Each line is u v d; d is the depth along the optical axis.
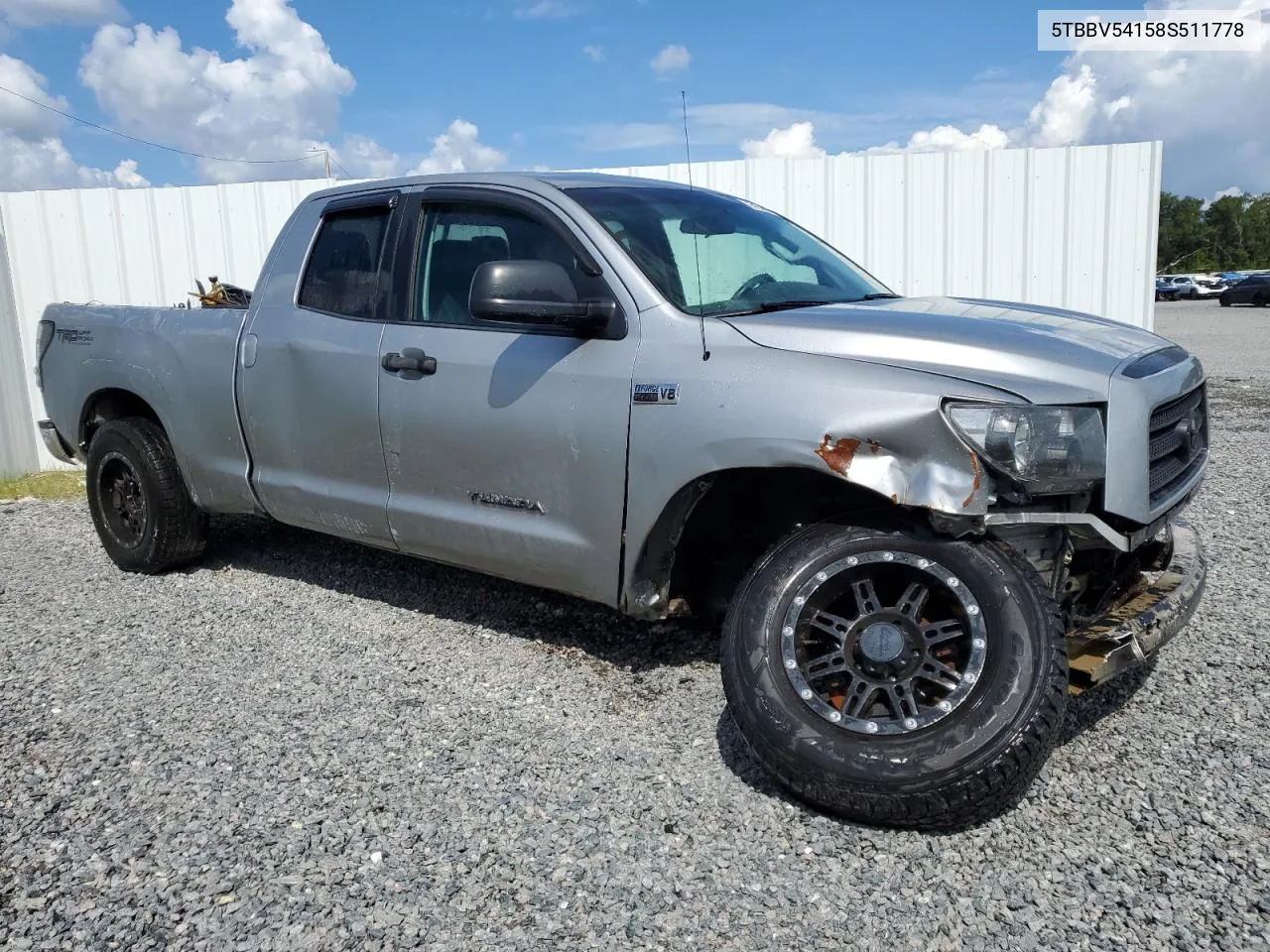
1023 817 2.84
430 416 3.84
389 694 3.82
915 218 8.28
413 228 4.09
